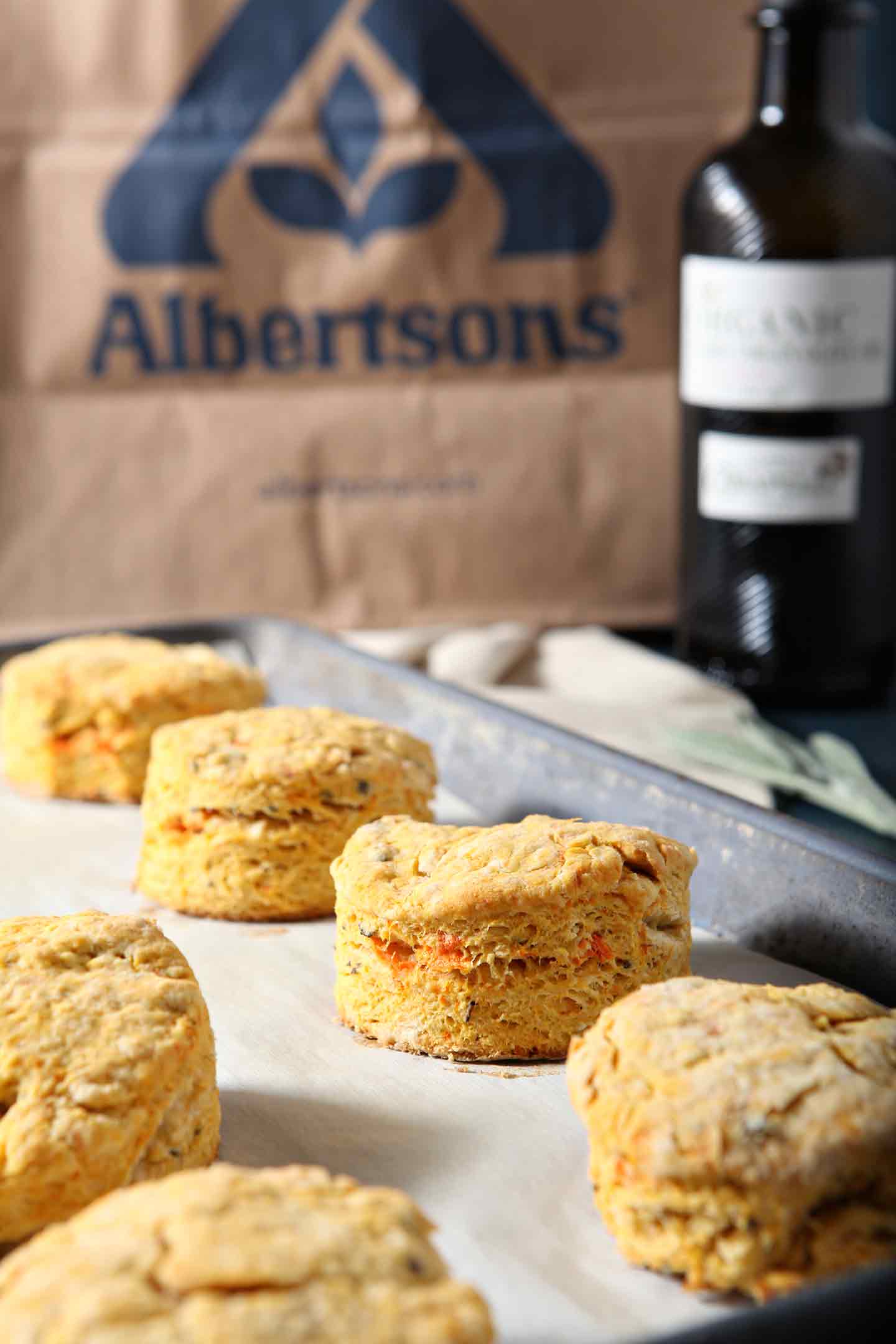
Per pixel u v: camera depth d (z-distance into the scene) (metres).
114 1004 0.62
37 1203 0.58
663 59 1.01
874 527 0.92
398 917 0.66
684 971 0.67
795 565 0.91
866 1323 0.47
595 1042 0.60
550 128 1.01
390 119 1.01
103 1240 0.49
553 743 0.77
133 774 0.82
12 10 1.00
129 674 0.83
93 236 1.01
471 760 0.80
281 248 1.02
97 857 0.78
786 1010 0.61
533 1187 0.61
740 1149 0.55
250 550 1.04
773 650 0.92
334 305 1.02
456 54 1.01
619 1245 0.57
